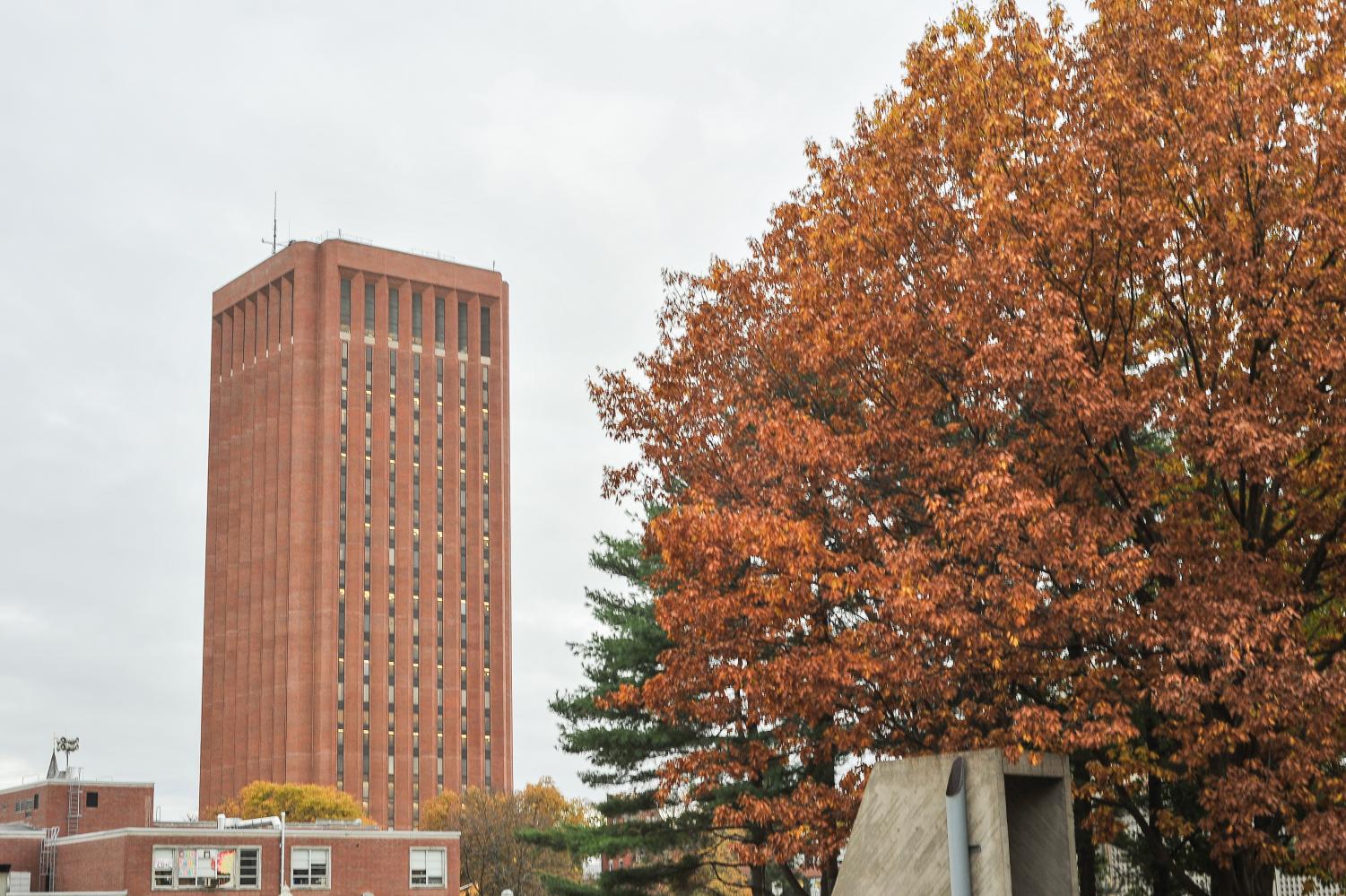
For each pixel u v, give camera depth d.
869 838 16.95
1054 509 21.97
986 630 21.83
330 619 188.12
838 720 27.16
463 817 126.50
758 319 28.66
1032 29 25.66
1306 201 22.20
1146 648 22.31
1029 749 22.11
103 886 96.25
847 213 27.16
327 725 184.88
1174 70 23.70
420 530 198.62
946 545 23.12
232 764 193.75
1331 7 23.69
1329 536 23.05
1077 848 25.73
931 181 25.28
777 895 48.09
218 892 96.81
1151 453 24.61
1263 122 22.23
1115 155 22.75
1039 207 23.61
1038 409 23.34
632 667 40.25
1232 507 23.20
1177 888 29.09
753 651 25.31
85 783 110.31
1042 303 22.09
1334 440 21.75
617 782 42.34
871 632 23.02
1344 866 20.47
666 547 24.83
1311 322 21.53
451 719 195.38
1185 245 22.88
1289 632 20.92
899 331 23.77
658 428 29.02
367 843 103.25
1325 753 20.73
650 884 41.94
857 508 24.55
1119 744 23.14
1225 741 21.25
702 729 39.03
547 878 45.09
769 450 25.09
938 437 24.92
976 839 15.91
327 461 193.00
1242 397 22.17
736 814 27.39
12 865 101.19
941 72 26.14
